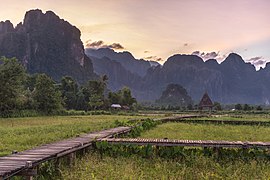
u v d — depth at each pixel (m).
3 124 38.03
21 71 59.19
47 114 67.00
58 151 12.21
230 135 25.67
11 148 16.33
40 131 25.84
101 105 96.44
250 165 13.47
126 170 11.59
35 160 10.28
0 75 56.38
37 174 10.63
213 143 15.07
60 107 69.88
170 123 40.72
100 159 14.19
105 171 11.47
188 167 13.12
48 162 11.64
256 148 14.92
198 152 14.91
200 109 100.62
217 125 38.47
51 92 68.50
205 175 11.69
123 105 107.62
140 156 14.94
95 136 18.86
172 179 10.89
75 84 104.88
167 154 14.91
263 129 33.31
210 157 14.66
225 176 11.79
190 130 30.05
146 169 12.54
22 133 24.67
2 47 187.25
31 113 63.06
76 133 22.34
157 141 15.36
